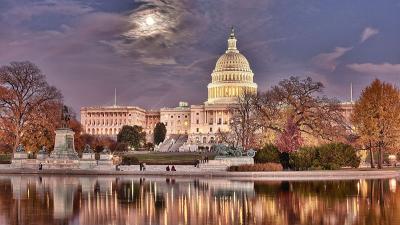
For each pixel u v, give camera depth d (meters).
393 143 105.50
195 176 87.06
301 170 93.69
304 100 112.94
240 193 55.69
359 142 107.56
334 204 46.22
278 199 50.03
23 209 42.66
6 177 81.94
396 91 109.12
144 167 95.88
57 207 44.06
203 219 38.56
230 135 177.50
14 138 122.50
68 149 106.06
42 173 92.62
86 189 59.81
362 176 86.56
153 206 45.19
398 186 64.62
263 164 92.06
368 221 37.59
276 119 117.12
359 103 110.31
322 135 111.62
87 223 36.72
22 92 123.31
